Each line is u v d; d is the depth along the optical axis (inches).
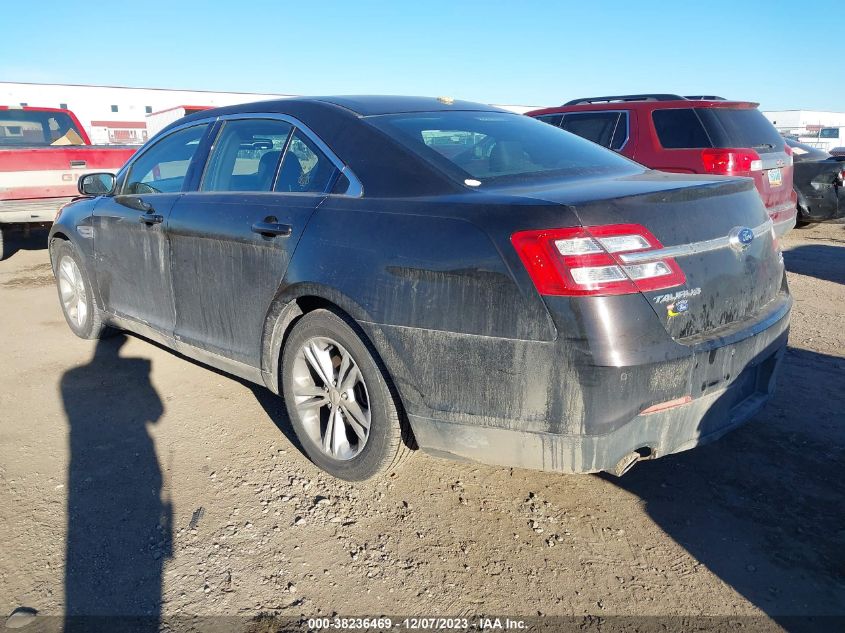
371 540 111.7
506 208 99.0
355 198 118.7
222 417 156.1
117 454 139.0
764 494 123.3
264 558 107.4
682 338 99.7
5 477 129.9
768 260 118.6
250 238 132.4
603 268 92.4
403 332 106.7
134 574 103.7
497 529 114.7
